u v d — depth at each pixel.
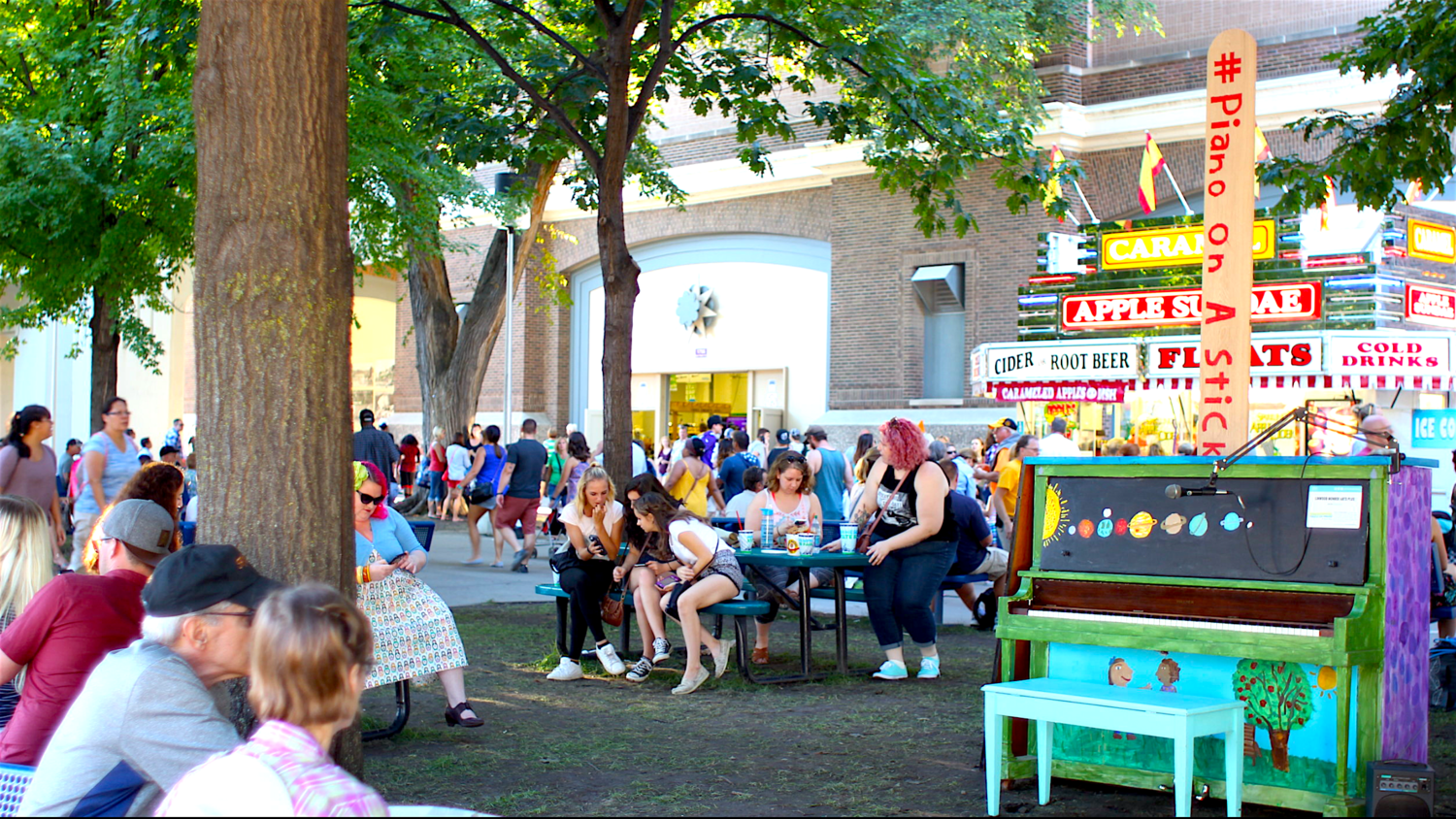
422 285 22.91
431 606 6.86
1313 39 21.31
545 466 15.77
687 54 13.59
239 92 4.73
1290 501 5.31
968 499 11.03
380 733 6.64
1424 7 10.34
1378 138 10.63
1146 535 5.62
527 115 12.97
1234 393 6.52
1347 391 17.34
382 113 15.41
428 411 22.97
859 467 11.54
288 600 2.64
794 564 8.34
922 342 24.48
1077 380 18.78
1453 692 7.88
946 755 6.32
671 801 5.45
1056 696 5.06
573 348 30.91
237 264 4.72
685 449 12.92
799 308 27.12
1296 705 5.14
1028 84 21.31
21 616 3.97
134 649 3.42
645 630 8.48
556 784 5.74
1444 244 17.23
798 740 6.64
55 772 3.32
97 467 10.18
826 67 12.70
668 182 20.95
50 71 15.43
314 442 4.79
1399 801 4.72
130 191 14.21
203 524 4.75
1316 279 16.77
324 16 4.85
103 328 15.64
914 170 13.35
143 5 11.34
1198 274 17.75
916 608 8.48
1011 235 23.16
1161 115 22.00
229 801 2.40
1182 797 4.71
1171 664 5.47
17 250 15.21
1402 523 5.27
